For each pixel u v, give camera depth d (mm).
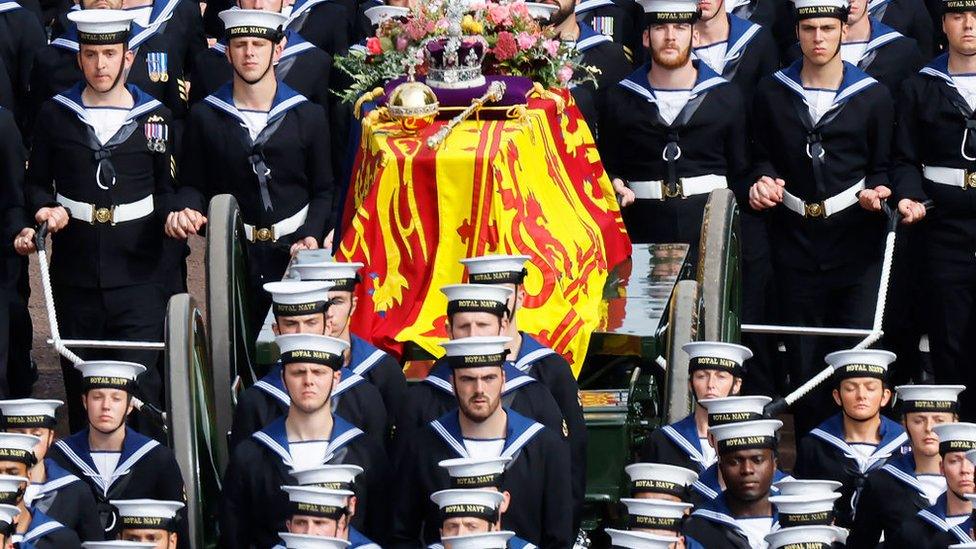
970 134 55656
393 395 45156
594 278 48781
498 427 41844
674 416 45906
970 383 56844
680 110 56469
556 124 50281
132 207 56062
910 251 57750
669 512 40406
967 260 56156
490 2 50312
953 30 55688
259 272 56156
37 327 66125
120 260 56125
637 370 47500
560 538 41688
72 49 61531
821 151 56031
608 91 57375
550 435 41938
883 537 46219
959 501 43562
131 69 61719
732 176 57031
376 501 42812
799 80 56594
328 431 42875
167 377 44594
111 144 55812
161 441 54125
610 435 45500
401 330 46312
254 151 55812
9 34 62594
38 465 44188
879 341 58562
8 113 55688
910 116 56250
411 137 47406
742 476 42281
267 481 42469
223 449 47156
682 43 56125
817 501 40875
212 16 67750
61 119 55969
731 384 45844
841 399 48094
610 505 45469
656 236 57062
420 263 46625
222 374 46906
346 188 51438
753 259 57000
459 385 41250
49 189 56438
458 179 46375
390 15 53250
